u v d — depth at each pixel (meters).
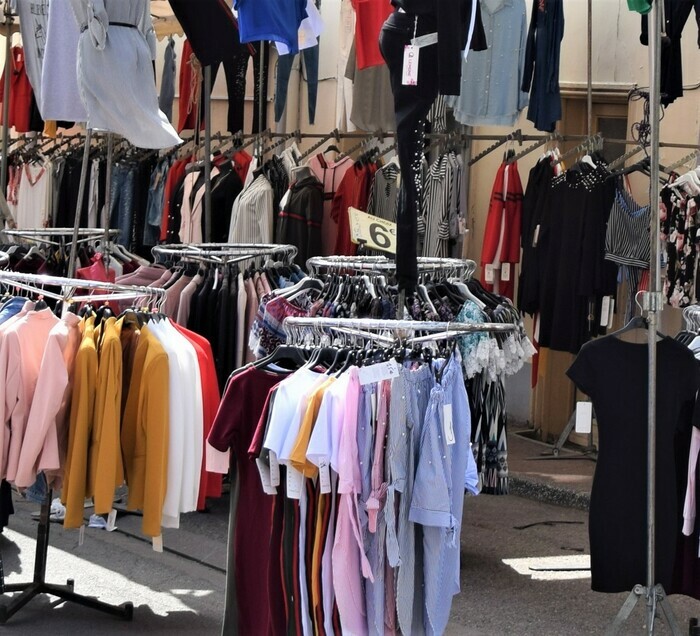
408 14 4.46
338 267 5.47
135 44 5.30
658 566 4.54
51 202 9.92
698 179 6.67
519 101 7.30
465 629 5.05
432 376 3.94
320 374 3.99
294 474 3.90
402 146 4.48
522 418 8.84
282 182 8.32
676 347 4.54
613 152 8.39
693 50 7.72
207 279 5.96
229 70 8.67
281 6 5.57
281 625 4.06
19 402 4.44
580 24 8.38
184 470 4.56
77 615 5.09
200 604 5.33
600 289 7.03
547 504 7.21
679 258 6.75
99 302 5.91
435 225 7.56
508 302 5.34
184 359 4.57
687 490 4.53
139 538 6.32
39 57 6.26
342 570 3.85
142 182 9.43
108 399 4.42
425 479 3.78
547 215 7.27
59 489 4.78
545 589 5.60
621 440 4.52
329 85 9.44
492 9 7.24
